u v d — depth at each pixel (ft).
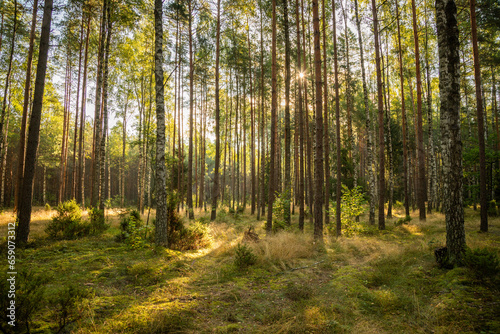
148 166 86.94
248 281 18.20
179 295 15.17
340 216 37.37
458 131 18.37
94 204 60.64
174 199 30.86
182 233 29.40
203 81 67.67
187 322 11.90
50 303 11.28
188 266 21.04
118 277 17.54
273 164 37.78
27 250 23.13
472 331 10.19
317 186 32.30
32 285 10.47
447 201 18.49
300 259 23.95
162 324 11.23
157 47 27.96
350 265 21.39
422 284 15.92
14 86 61.62
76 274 17.44
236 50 66.69
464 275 15.40
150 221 49.21
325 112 47.60
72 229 30.40
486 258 14.38
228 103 97.55
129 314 12.09
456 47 18.67
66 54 62.49
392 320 12.03
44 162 100.89
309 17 52.19
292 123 93.91
